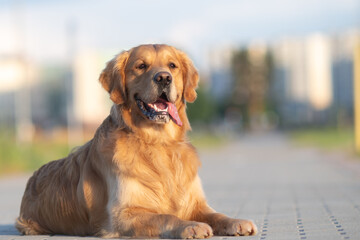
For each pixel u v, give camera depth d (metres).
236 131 103.94
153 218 5.95
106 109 66.19
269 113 128.00
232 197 11.27
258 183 14.54
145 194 6.23
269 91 124.31
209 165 23.50
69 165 6.91
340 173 16.75
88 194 6.55
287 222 7.12
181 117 6.96
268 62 121.50
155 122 6.36
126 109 6.62
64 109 80.19
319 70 125.44
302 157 26.98
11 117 67.19
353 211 7.97
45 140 39.41
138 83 6.61
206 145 46.03
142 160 6.32
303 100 127.62
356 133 25.91
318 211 8.23
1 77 67.88
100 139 6.57
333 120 97.88
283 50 129.50
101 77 6.94
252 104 121.56
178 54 7.11
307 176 16.16
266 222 7.23
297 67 128.25
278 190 12.46
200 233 5.72
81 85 65.75
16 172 21.55
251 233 6.07
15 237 6.69
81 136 49.62
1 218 9.03
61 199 6.80
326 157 25.78
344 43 116.31
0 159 21.50
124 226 6.07
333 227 6.43
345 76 115.69
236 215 8.23
